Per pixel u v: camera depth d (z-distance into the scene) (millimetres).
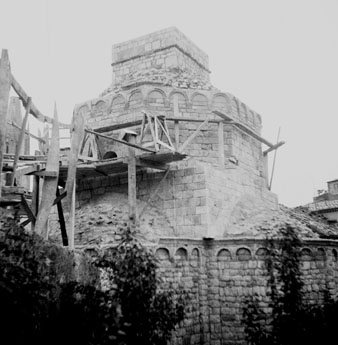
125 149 22469
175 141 21922
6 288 6941
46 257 8891
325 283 18766
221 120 22109
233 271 18641
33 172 15297
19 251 7621
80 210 21766
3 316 7020
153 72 25422
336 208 39844
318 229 22953
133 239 8648
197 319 18047
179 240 17953
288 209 28281
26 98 14203
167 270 17312
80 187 23234
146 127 21578
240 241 18703
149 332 7504
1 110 11789
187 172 20578
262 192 25766
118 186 22297
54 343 7809
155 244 16953
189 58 27750
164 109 23109
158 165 20203
